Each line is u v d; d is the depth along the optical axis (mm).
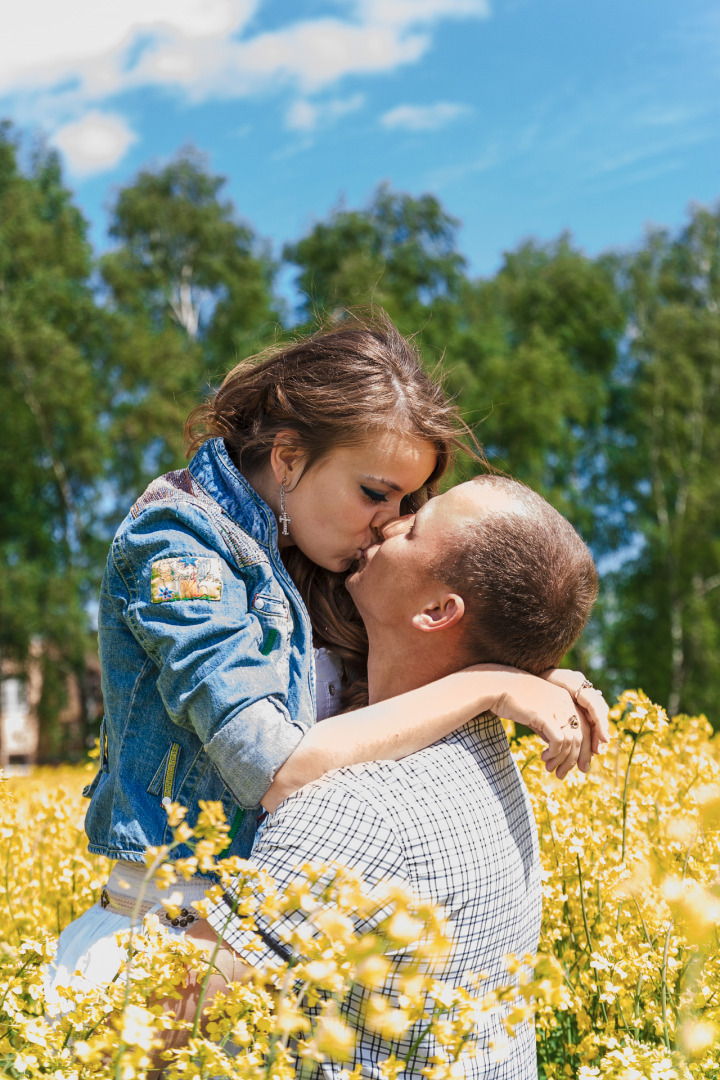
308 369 1802
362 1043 1301
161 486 1740
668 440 25125
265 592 1671
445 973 1322
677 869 2031
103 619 1677
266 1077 1140
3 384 21797
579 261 27312
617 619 24625
